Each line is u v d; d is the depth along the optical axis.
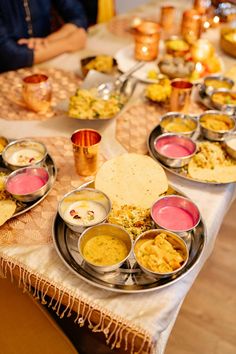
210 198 1.08
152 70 1.75
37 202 1.03
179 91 1.40
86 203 1.01
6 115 1.46
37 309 1.11
